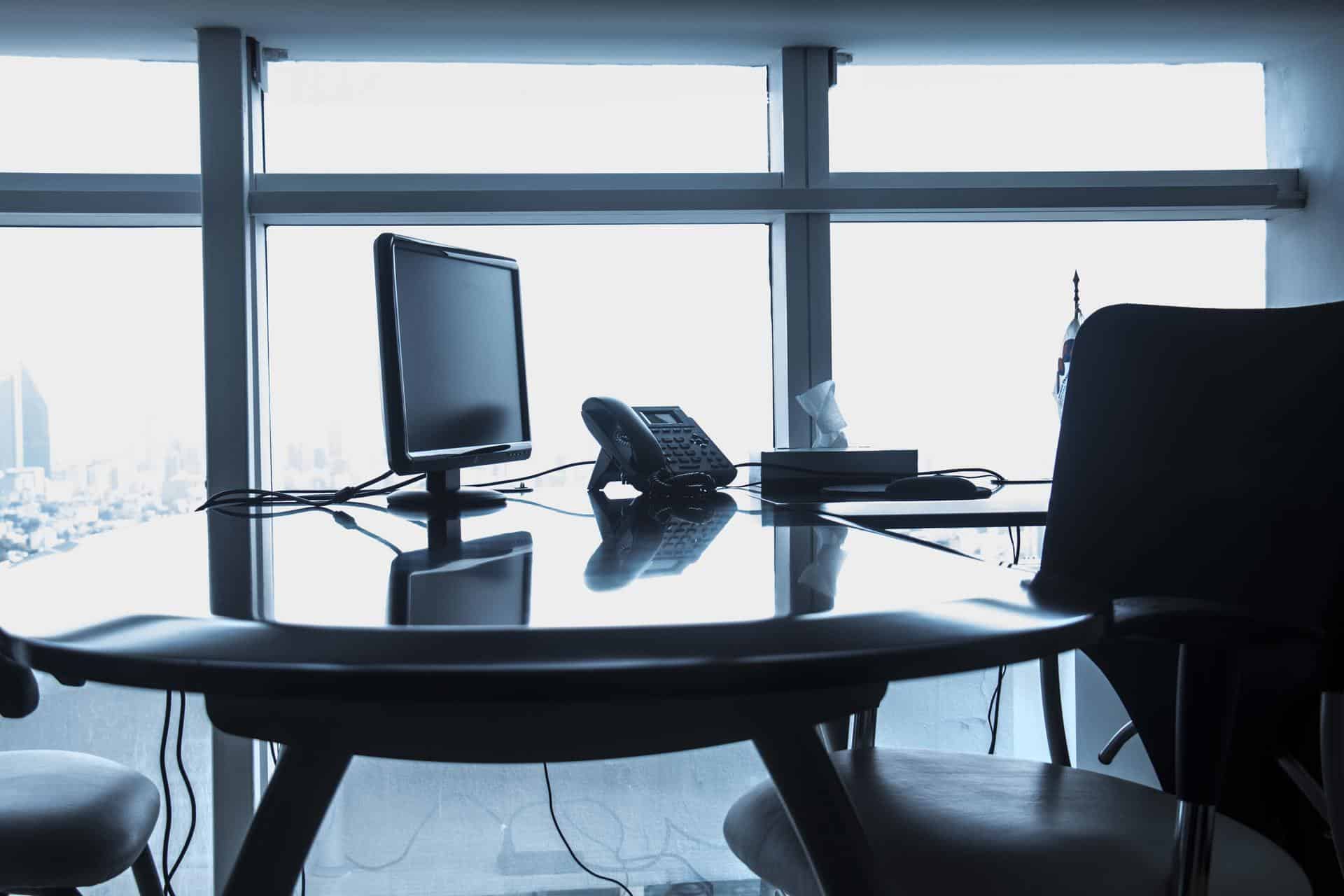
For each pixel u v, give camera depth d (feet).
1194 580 3.94
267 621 1.70
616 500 5.24
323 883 8.10
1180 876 2.41
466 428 5.61
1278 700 3.57
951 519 5.21
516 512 4.45
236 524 3.91
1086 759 7.95
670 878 8.29
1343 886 4.26
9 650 1.70
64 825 3.82
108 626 1.72
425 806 8.15
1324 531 3.62
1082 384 4.17
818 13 7.86
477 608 1.83
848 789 3.51
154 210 8.16
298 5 7.47
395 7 7.55
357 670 1.43
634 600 1.92
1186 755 2.41
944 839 3.06
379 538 3.33
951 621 1.74
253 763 8.08
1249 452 3.82
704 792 8.29
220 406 8.11
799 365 8.72
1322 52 8.70
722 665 1.46
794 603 1.87
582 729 1.74
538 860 8.22
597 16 7.80
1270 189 8.82
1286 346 3.77
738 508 4.69
